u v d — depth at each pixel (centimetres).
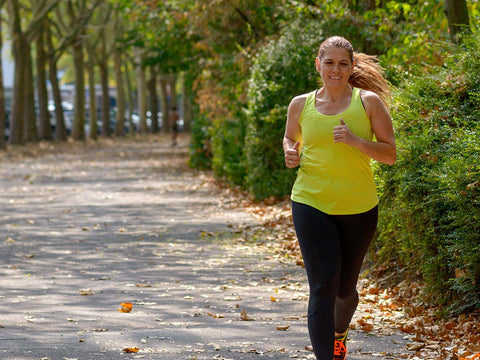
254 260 1361
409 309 919
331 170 651
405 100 1009
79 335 845
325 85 661
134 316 948
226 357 746
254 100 2114
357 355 754
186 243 1553
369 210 660
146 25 3034
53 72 6041
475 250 823
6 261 1358
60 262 1350
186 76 3419
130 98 8000
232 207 2130
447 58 1043
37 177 3206
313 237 646
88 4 6688
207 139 3412
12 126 5231
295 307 1002
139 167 3762
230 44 2691
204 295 1076
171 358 741
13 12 4962
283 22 2256
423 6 1714
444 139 924
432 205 893
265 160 2112
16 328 882
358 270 681
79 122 6197
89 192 2603
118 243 1559
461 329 819
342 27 1955
